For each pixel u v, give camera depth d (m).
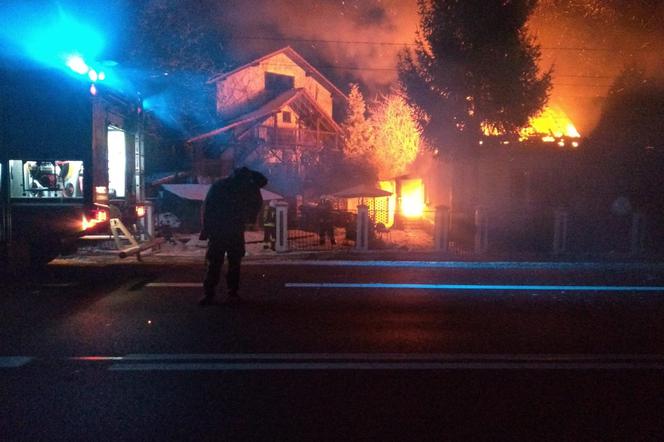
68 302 8.88
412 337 7.17
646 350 6.76
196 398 5.14
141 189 14.81
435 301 9.31
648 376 5.84
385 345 6.80
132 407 4.93
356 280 11.25
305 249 16.56
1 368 5.89
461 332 7.45
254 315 8.13
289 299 9.27
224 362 6.10
